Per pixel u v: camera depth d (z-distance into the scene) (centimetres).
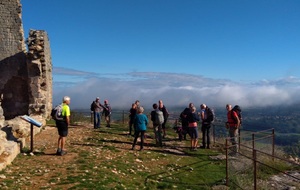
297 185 1192
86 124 2633
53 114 1348
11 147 1241
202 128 1794
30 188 934
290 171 1387
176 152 1647
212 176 1277
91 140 1769
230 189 1142
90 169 1159
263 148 1650
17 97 2730
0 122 1523
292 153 1700
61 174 1077
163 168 1332
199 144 1902
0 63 2719
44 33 2502
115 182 1045
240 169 1329
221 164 1453
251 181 1209
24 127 1652
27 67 2486
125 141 1822
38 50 2442
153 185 1111
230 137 1577
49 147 1509
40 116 2259
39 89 2447
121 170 1205
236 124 1603
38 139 1712
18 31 2752
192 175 1278
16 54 2742
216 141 1970
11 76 2720
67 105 1370
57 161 1255
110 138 1883
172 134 2291
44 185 962
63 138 1366
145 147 1706
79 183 988
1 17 2730
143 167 1307
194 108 1722
